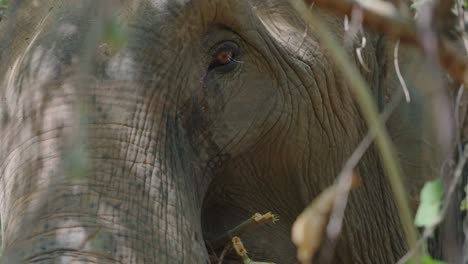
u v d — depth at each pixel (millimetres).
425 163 8219
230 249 7527
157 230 6289
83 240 5926
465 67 3379
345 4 3309
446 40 3410
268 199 7945
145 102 6598
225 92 7188
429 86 7477
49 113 6336
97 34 3463
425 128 8156
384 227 8516
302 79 7660
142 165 6434
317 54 7730
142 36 6738
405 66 8211
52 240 5906
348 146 8062
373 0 3455
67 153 5965
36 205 6055
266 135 7539
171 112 6805
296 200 8047
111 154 6328
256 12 7695
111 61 6555
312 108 7762
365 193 8352
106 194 6180
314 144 7859
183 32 6906
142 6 6867
